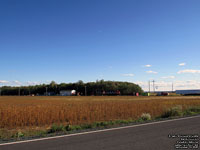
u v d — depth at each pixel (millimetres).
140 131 9508
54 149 6531
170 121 13047
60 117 16953
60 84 180125
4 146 7090
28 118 15523
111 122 13344
